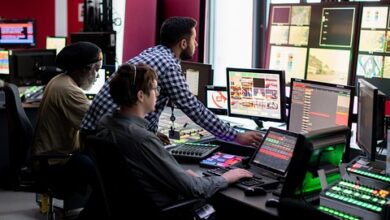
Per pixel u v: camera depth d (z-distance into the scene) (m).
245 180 2.46
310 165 2.04
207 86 3.70
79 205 4.02
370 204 1.99
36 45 7.26
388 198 2.04
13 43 6.95
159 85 2.72
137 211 2.17
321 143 2.05
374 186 2.18
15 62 5.34
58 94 3.29
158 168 2.21
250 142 2.76
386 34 3.12
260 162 2.62
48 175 3.16
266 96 3.32
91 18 5.95
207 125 2.77
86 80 3.48
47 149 3.29
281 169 2.49
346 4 3.29
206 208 2.38
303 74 3.56
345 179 2.26
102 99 2.79
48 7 7.93
